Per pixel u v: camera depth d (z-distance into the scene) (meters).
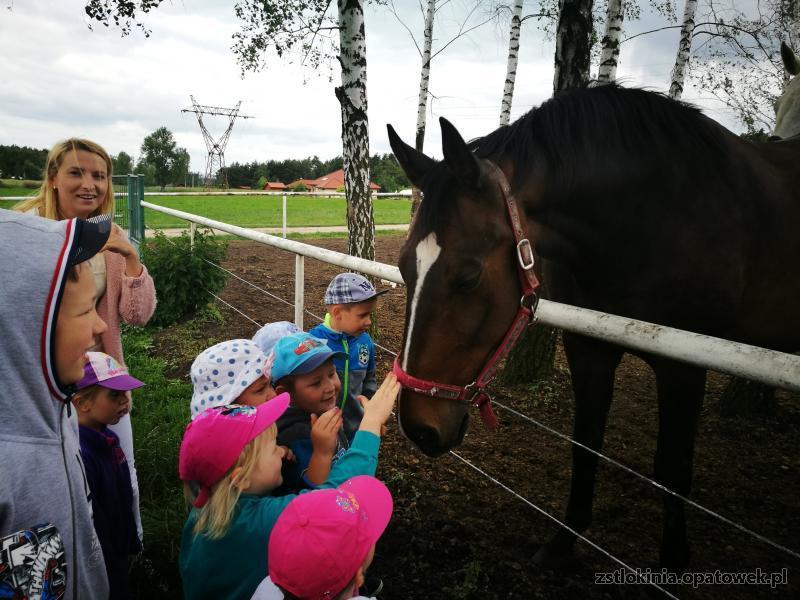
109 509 1.62
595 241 2.01
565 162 1.89
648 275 1.99
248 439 1.21
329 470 1.44
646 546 2.38
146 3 4.86
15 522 0.97
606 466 3.05
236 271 8.56
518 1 9.12
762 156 2.32
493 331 1.73
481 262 1.66
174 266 5.84
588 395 2.22
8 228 0.95
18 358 0.96
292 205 25.62
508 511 2.60
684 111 2.08
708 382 4.33
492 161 1.87
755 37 7.36
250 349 1.49
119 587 1.64
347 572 1.00
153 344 5.29
